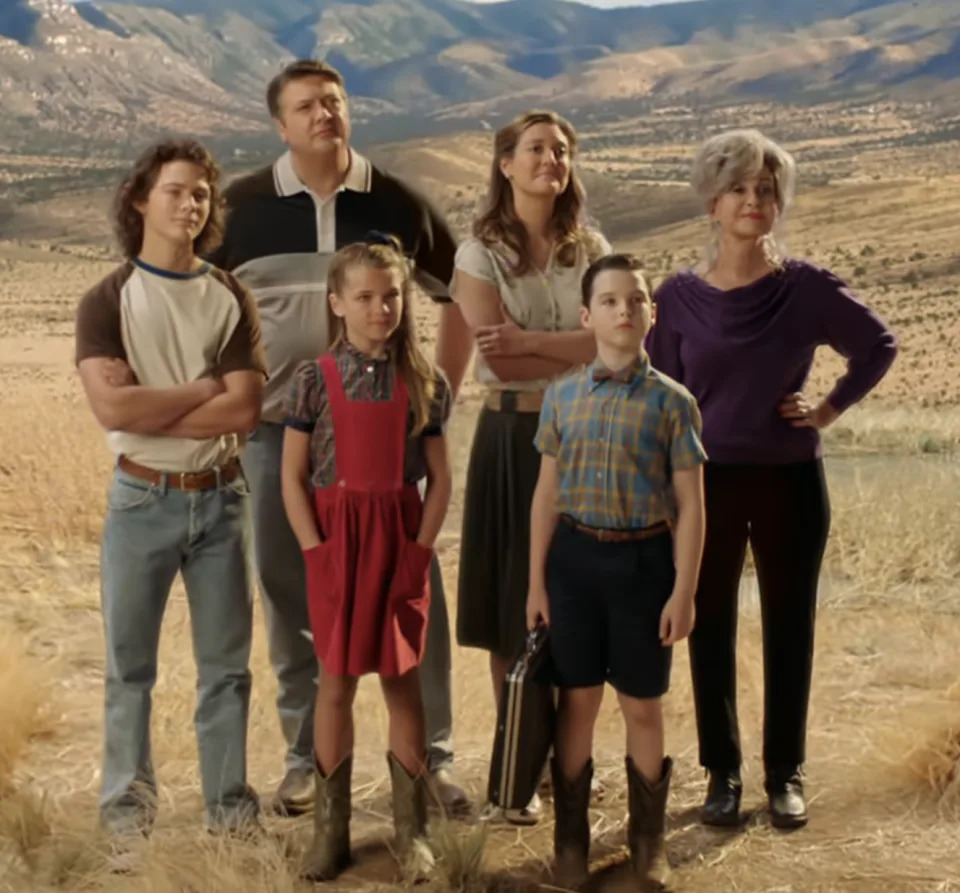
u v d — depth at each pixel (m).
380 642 3.91
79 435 10.84
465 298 4.45
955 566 7.96
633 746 3.94
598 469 3.81
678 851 4.18
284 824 4.42
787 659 4.37
